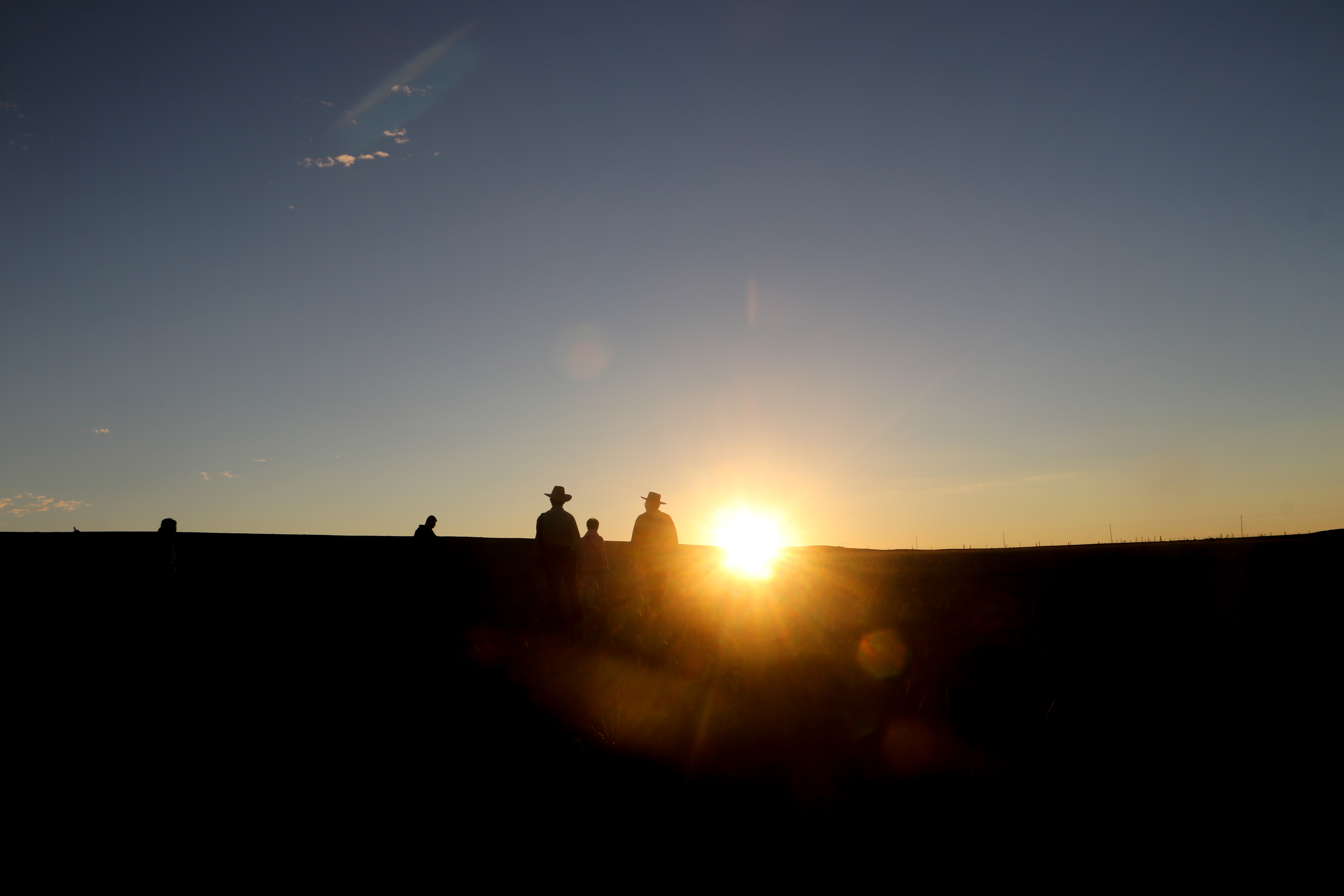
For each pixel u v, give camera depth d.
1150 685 6.83
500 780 5.43
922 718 6.35
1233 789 4.57
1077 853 3.94
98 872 4.07
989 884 3.66
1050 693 6.75
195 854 4.29
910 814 4.53
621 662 9.48
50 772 5.71
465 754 6.04
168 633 12.84
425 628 13.11
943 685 7.41
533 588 22.78
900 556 43.50
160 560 14.48
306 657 10.27
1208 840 3.98
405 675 8.95
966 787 4.87
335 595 19.28
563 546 14.45
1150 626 9.96
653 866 4.04
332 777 5.54
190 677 9.05
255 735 6.59
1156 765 5.01
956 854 3.99
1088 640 9.16
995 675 7.64
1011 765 5.20
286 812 4.90
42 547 27.81
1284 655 7.67
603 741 6.25
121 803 5.08
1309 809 4.23
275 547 37.12
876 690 7.41
